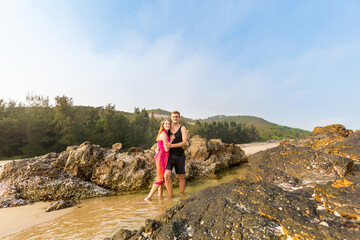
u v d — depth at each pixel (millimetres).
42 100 40250
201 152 9875
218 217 2373
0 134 33031
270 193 2594
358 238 1548
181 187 5383
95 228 3107
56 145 34969
